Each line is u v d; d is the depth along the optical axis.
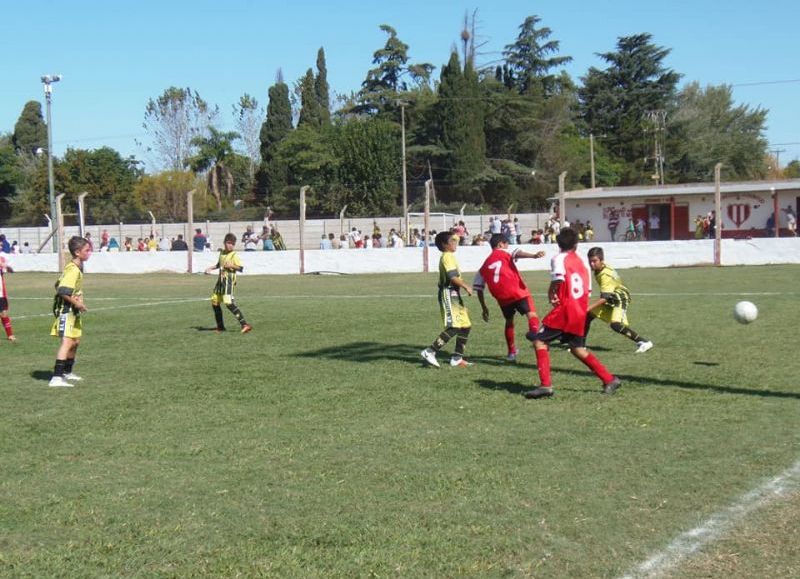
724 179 77.69
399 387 9.58
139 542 5.09
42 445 7.38
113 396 9.51
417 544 4.93
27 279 32.19
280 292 24.19
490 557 4.73
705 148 76.06
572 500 5.58
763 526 5.06
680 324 14.24
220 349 13.06
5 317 14.80
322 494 5.87
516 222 43.16
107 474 6.47
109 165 63.28
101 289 26.69
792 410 7.90
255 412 8.48
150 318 17.78
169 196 62.91
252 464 6.64
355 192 57.78
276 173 62.41
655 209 42.44
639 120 73.81
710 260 29.80
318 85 80.31
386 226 46.88
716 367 10.20
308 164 59.12
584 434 7.24
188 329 15.77
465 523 5.24
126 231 47.56
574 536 4.99
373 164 57.56
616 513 5.33
